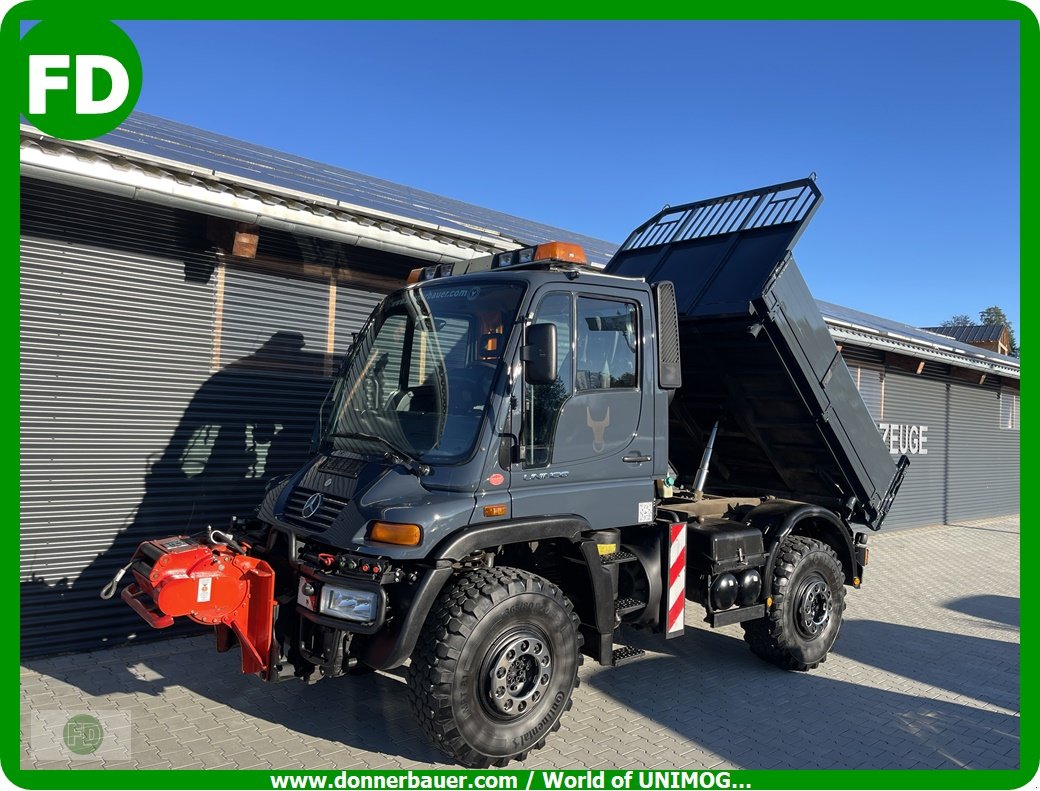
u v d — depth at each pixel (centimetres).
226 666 554
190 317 626
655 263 646
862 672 604
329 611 398
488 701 400
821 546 607
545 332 411
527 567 480
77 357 572
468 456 417
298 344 691
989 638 719
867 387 1341
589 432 468
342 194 720
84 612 575
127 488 596
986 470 1731
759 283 538
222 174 571
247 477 661
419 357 475
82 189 562
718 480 728
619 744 456
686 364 630
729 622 545
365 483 424
